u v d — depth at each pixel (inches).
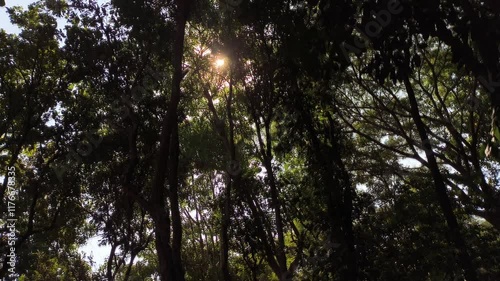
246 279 703.1
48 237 787.4
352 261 494.0
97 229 694.5
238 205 586.9
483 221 730.8
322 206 534.9
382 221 548.1
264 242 575.8
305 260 532.4
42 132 675.4
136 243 739.4
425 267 501.0
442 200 496.7
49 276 904.3
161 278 447.2
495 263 517.0
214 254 920.9
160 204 470.3
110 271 713.0
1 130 679.1
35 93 677.9
